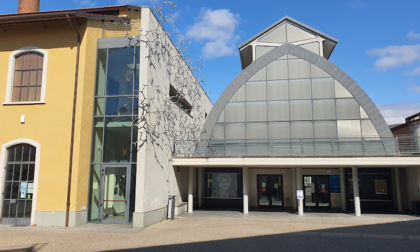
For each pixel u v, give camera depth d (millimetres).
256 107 18609
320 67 18484
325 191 19469
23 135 12781
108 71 13586
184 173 19094
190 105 20891
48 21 13078
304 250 8266
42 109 12875
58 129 12617
